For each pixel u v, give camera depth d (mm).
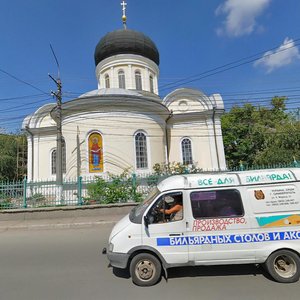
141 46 27125
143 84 27016
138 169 18953
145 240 4699
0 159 29609
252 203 4730
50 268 5727
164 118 22266
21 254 6949
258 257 4609
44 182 13102
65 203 12945
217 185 4852
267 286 4398
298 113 26891
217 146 23062
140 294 4273
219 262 4625
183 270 5195
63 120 19547
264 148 25375
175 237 4688
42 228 10484
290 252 4559
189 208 4773
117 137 18812
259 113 32875
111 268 5547
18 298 4324
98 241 7973
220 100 23734
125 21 30266
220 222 4688
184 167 19656
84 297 4254
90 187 13273
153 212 4840
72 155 18766
